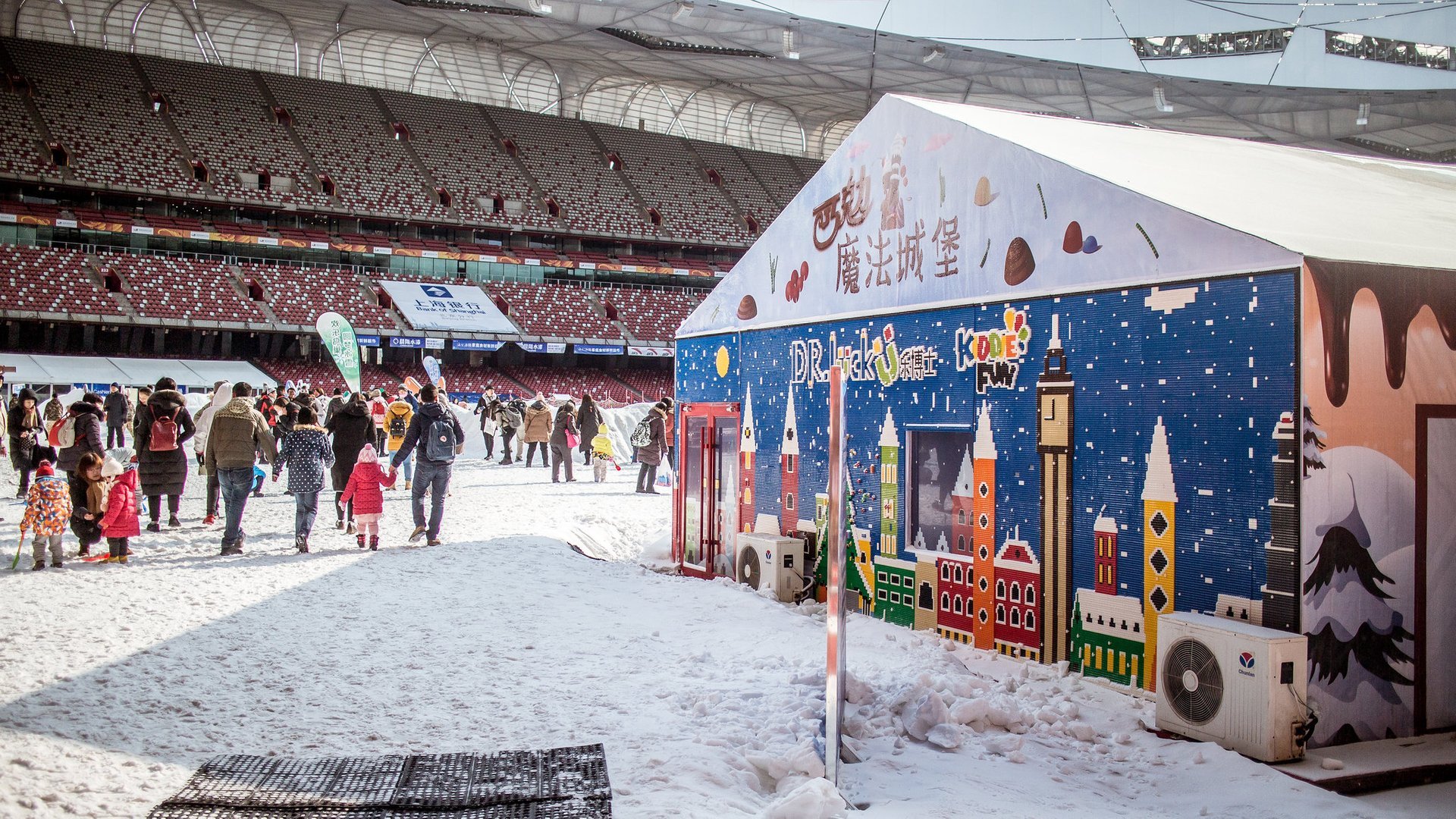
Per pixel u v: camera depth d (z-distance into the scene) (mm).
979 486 8266
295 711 5965
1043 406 7652
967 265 8469
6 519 14469
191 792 4590
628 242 63250
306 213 54281
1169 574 6621
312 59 61625
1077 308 7379
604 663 7289
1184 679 5988
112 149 50969
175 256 52062
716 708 6113
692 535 12133
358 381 20906
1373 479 6074
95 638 7555
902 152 9312
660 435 20328
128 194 49938
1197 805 5051
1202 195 7152
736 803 4637
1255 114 51375
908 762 5465
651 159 67000
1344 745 5891
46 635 7602
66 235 50031
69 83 53000
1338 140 54312
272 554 11914
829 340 10250
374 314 52406
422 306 54250
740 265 11836
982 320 8289
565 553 12477
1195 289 6477
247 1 52469
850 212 10016
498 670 7008
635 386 58000
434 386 12844
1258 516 6059
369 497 12289
